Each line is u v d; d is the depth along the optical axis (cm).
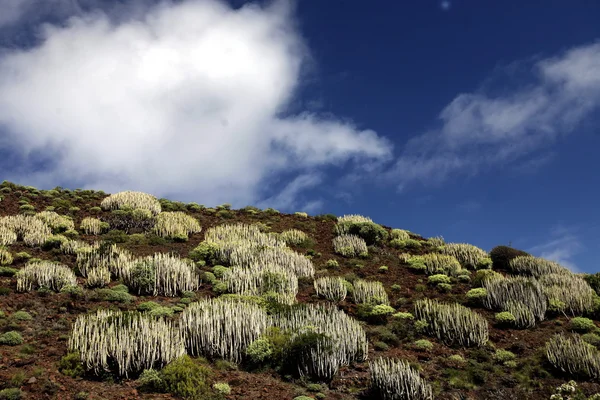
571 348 1360
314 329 1366
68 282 1650
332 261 2220
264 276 1822
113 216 2684
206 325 1309
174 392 1078
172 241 2394
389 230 2942
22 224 2316
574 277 2034
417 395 1179
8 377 1054
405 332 1555
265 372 1247
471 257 2394
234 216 3081
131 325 1241
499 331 1612
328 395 1175
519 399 1234
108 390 1069
